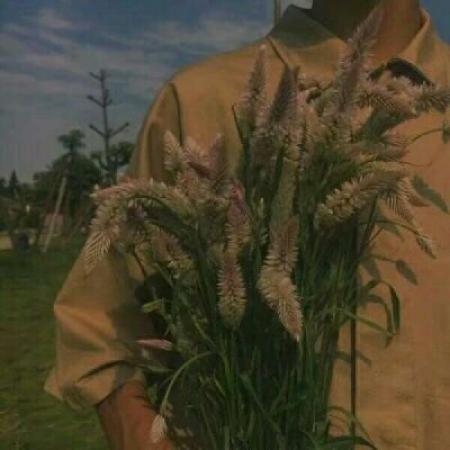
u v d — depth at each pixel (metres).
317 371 0.67
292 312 0.58
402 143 0.65
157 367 0.76
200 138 0.79
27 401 2.82
